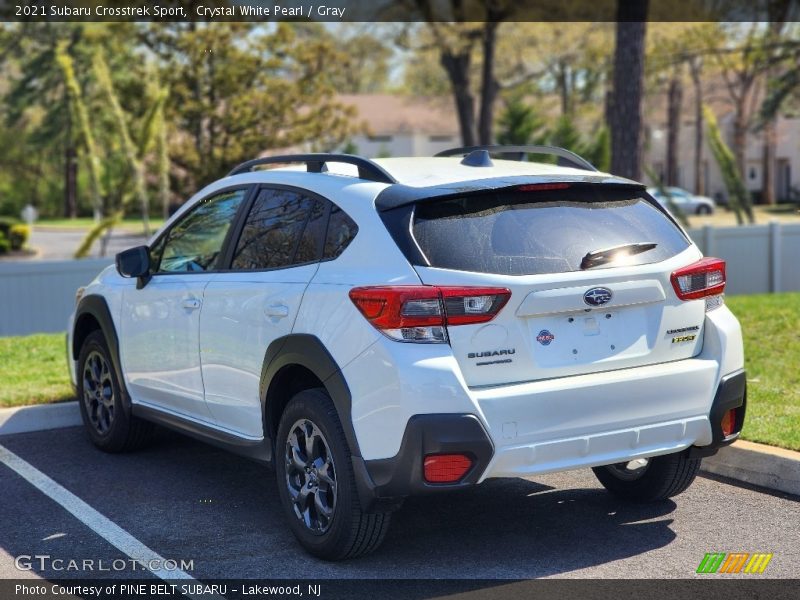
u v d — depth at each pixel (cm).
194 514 554
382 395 428
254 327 509
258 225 541
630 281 459
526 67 3216
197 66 3152
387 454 429
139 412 641
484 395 427
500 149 542
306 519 481
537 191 471
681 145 6888
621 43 1543
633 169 1551
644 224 485
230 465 654
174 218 625
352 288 446
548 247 452
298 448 484
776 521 526
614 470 564
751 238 1870
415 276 433
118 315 646
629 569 463
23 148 6284
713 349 484
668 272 471
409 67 3678
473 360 430
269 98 3325
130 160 2238
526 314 437
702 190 6444
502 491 588
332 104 3512
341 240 473
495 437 426
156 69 3112
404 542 504
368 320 436
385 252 446
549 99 4709
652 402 460
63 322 1492
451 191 448
